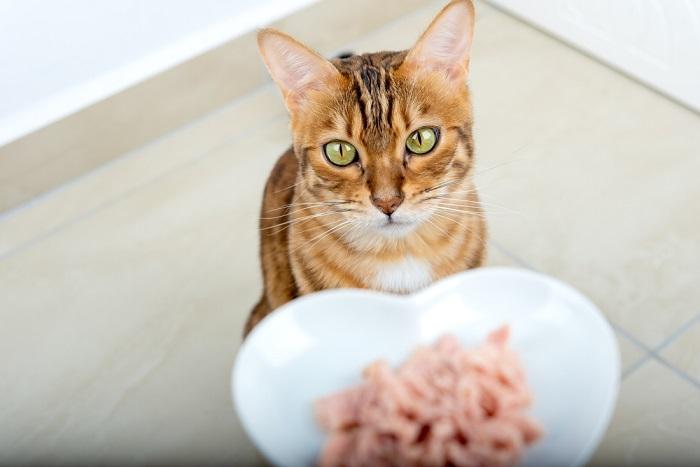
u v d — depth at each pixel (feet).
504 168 2.31
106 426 1.97
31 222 2.39
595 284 2.07
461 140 1.78
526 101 2.46
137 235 2.31
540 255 2.13
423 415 1.48
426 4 2.78
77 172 2.48
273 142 2.48
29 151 2.39
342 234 1.81
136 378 2.04
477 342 1.62
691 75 2.35
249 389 1.54
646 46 2.41
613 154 2.31
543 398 1.55
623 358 1.95
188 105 2.55
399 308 1.62
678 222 2.16
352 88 1.74
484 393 1.50
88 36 2.39
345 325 1.63
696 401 1.88
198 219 2.32
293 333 1.61
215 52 2.51
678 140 2.33
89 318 2.16
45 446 1.95
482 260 1.93
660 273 2.08
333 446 1.50
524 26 2.67
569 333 1.58
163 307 2.15
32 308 2.19
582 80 2.50
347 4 2.64
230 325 2.10
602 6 2.45
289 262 1.90
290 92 1.76
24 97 2.39
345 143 1.74
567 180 2.27
